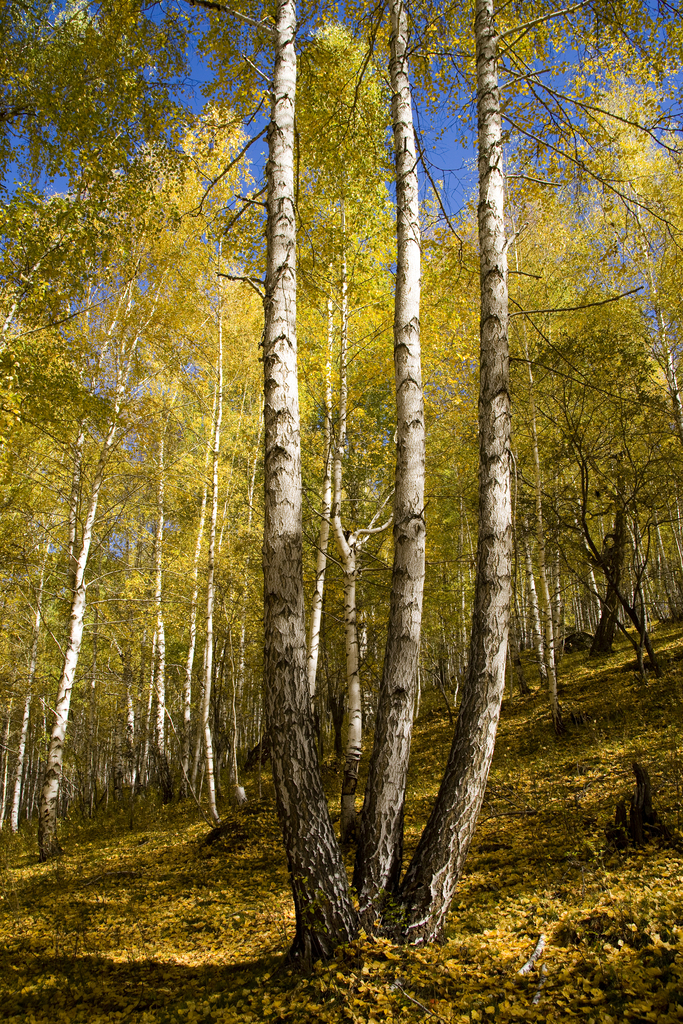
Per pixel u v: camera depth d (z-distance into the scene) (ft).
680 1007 7.25
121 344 36.88
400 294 13.80
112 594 52.34
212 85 18.35
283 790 10.80
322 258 23.02
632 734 28.50
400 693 11.82
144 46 19.25
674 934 9.34
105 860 32.55
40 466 37.17
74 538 40.86
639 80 17.25
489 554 12.01
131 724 58.90
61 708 36.91
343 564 28.09
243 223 19.08
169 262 37.17
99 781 93.20
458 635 56.80
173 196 33.68
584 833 18.29
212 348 42.01
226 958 14.93
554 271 37.04
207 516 45.14
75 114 20.83
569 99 15.03
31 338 25.22
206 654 36.60
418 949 10.13
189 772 61.31
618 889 12.87
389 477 36.88
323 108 19.29
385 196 26.35
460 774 11.16
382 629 48.67
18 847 41.19
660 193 28.60
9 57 20.83
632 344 34.60
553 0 15.74
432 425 42.78
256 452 47.37
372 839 11.22
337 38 20.68
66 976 14.69
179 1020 10.41
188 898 22.63
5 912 22.02
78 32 21.47
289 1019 8.95
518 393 37.11
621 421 34.78
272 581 11.56
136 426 38.27
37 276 23.02
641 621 37.47
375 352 31.32
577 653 58.03
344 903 10.46
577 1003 8.31
